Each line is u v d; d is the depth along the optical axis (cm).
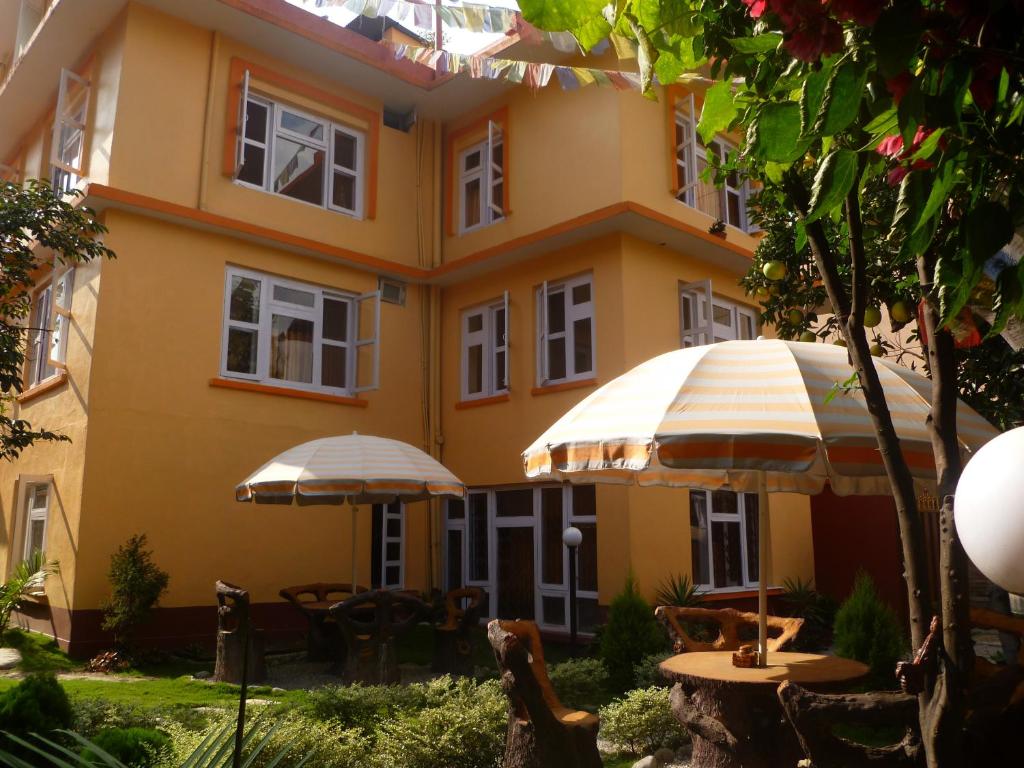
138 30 1225
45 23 1265
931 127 178
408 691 711
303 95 1409
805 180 344
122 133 1191
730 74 240
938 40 168
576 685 803
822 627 1357
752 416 445
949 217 241
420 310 1526
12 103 1527
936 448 242
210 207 1265
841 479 492
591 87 1327
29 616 1238
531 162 1409
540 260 1389
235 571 1220
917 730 325
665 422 450
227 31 1318
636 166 1290
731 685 486
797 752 486
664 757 632
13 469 1412
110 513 1119
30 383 1466
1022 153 185
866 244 565
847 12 159
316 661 1099
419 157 1559
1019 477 167
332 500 1052
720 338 1462
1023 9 164
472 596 1057
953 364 245
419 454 1047
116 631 1091
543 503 1345
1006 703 330
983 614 495
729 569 1365
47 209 1027
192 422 1209
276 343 1336
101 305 1148
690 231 1303
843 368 496
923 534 238
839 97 164
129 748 395
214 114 1291
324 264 1400
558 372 1361
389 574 1423
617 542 1200
